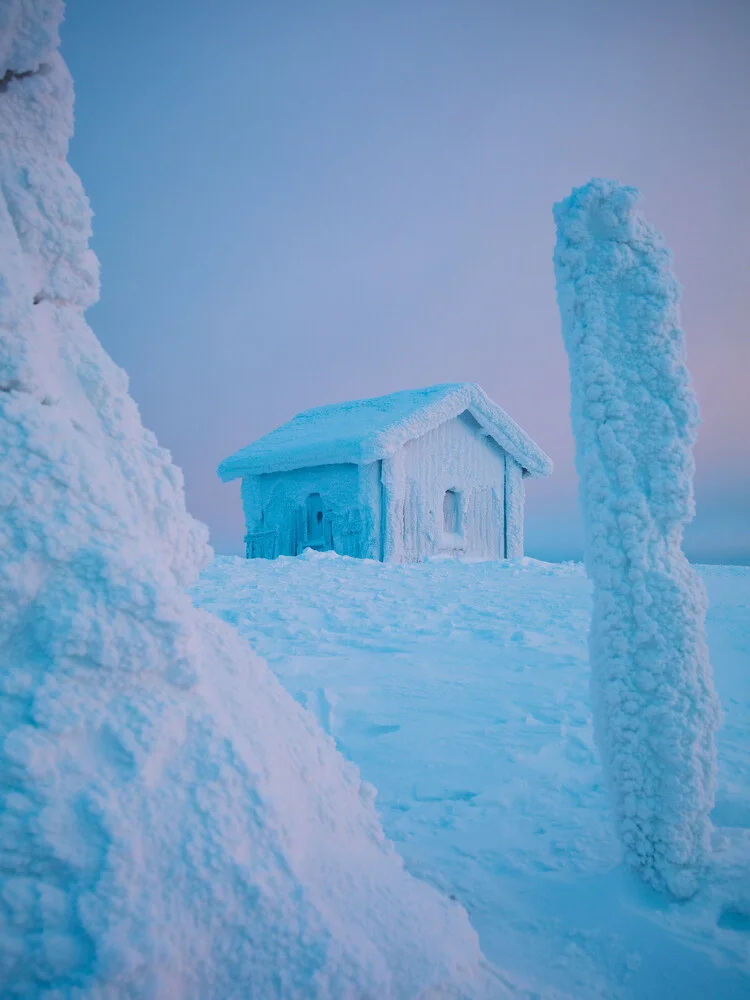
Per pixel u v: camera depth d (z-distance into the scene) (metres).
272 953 1.55
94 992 1.35
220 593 9.08
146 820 1.56
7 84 1.96
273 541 19.36
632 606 2.62
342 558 13.55
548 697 5.18
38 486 1.69
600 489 2.71
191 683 1.78
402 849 3.01
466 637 6.92
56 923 1.40
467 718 4.78
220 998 1.48
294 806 1.87
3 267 1.80
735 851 2.68
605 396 2.72
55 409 1.86
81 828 1.49
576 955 2.23
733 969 2.13
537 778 3.83
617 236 2.73
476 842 3.08
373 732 4.63
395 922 1.79
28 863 1.43
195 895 1.53
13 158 1.93
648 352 2.72
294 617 7.59
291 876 1.69
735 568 13.80
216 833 1.61
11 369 1.77
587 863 2.86
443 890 2.63
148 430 2.21
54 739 1.54
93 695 1.64
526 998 1.89
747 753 4.25
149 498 2.08
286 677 5.54
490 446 19.80
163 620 1.73
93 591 1.67
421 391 19.64
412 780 3.85
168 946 1.44
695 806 2.52
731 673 6.17
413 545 17.86
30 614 1.63
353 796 2.21
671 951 2.22
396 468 17.44
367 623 7.44
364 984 1.58
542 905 2.54
